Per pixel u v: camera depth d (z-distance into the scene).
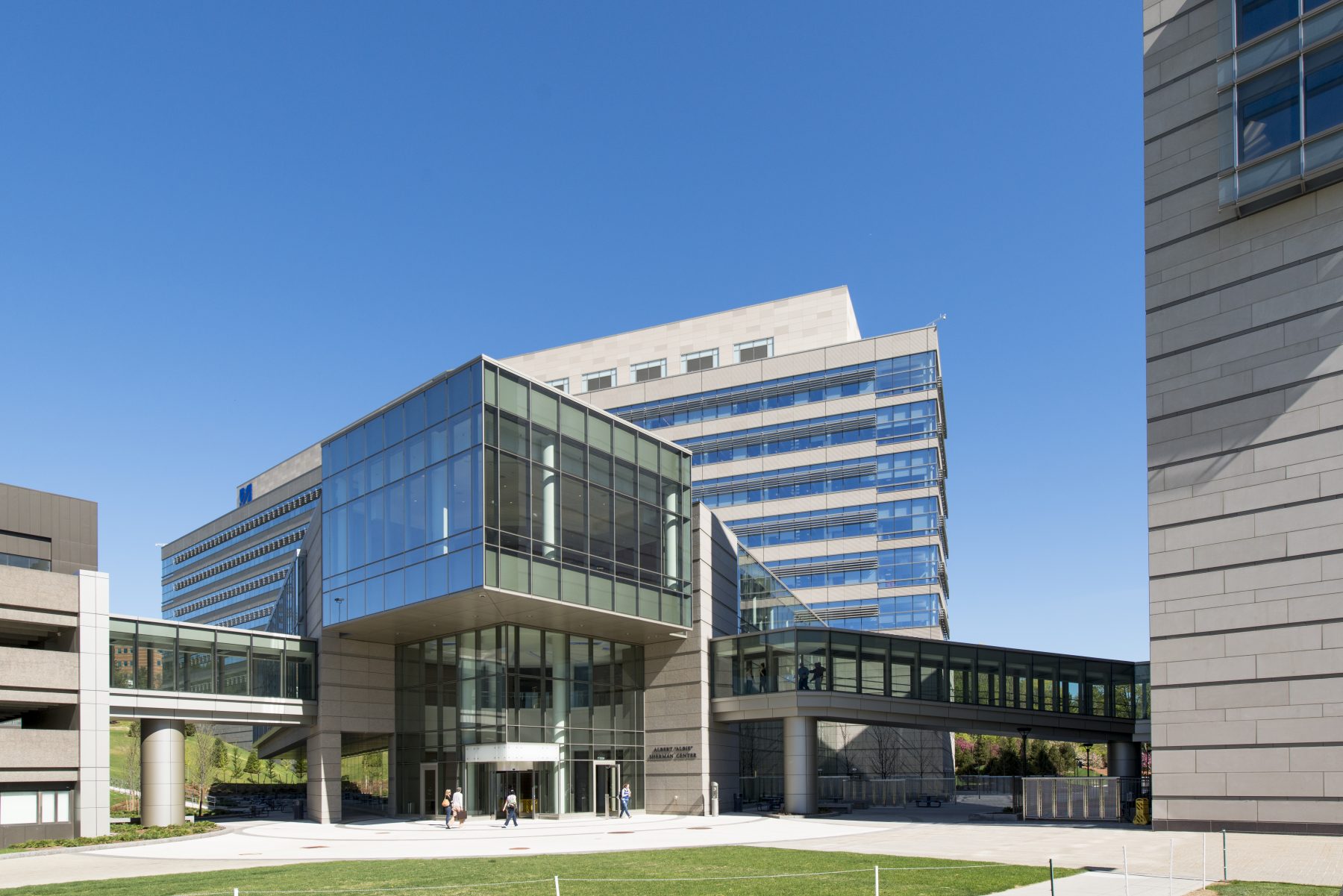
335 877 23.73
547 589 39.78
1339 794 28.69
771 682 48.47
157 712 41.59
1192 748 31.84
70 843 34.78
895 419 87.69
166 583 160.50
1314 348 30.95
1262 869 23.38
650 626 46.66
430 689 47.69
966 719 52.25
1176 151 35.38
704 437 95.38
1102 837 31.56
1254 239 32.81
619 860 27.30
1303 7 32.12
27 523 46.16
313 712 46.53
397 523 42.03
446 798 45.56
